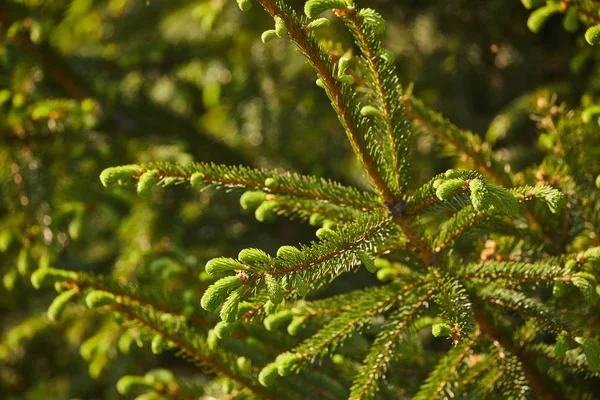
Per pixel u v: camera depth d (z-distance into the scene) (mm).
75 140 4379
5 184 4145
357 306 2297
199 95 5855
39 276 2396
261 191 2352
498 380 2311
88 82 4898
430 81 4883
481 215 2121
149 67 5379
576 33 4125
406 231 2145
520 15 4277
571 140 2672
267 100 5250
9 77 4496
